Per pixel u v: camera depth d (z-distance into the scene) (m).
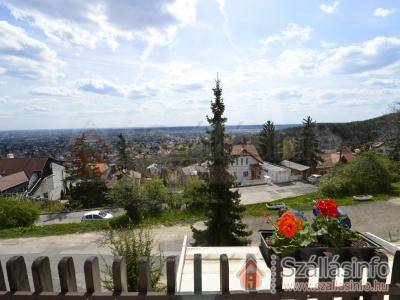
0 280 1.59
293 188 32.56
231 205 9.85
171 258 1.57
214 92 9.80
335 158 47.38
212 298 1.57
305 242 2.17
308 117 45.75
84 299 1.54
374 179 19.33
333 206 2.27
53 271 8.32
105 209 22.23
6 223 14.77
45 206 25.12
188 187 17.12
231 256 2.92
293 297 1.65
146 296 1.54
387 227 12.18
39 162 38.72
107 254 10.37
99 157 34.09
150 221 14.45
